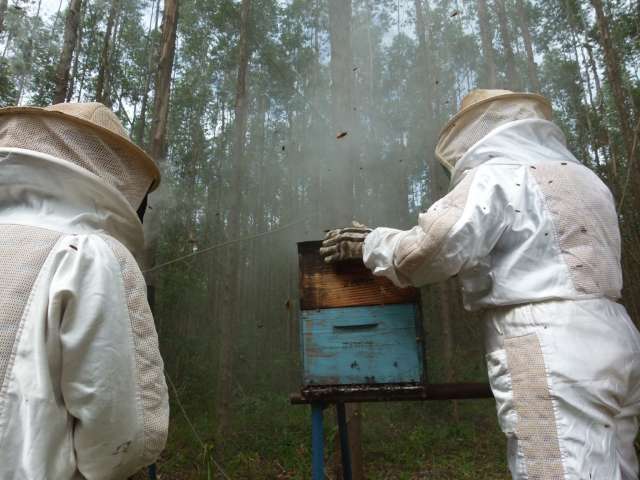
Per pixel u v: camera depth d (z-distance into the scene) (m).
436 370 8.38
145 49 10.36
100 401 0.93
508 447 1.29
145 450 1.02
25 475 0.82
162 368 1.10
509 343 1.29
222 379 5.31
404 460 5.52
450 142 1.66
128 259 1.10
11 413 0.85
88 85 9.50
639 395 1.25
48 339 0.92
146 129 10.02
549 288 1.26
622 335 1.22
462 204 1.33
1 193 1.08
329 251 1.70
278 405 7.54
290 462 5.39
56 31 7.80
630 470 1.19
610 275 1.28
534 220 1.33
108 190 1.14
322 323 1.72
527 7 11.18
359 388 1.63
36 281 0.94
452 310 10.23
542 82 12.31
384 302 1.68
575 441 1.12
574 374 1.15
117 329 0.98
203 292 10.04
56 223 1.06
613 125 8.70
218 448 4.98
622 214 5.42
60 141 1.13
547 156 1.48
